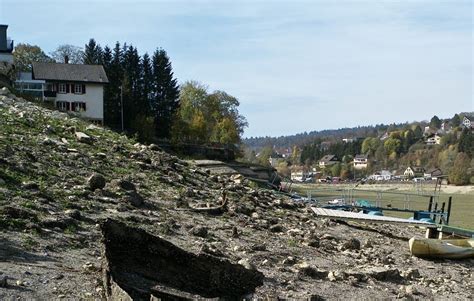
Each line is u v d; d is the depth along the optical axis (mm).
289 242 23312
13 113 34875
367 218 32594
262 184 72062
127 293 11797
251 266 18078
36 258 15328
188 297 12367
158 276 13180
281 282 18047
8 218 17203
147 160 31891
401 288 20359
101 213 20453
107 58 103562
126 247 13055
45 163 24969
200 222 23188
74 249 16672
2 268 14172
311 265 20203
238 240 21844
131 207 22234
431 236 32938
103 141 34312
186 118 127125
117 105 97375
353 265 22188
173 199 25734
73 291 13547
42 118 36375
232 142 124312
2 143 26109
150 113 101688
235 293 14094
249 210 27469
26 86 89312
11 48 86750
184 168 34375
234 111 145250
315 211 33594
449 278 23891
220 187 32094
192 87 134875
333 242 25594
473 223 65250
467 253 27562
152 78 103875
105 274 13055
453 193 150000
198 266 13727
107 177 26109
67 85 91062
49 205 19688
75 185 22938
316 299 17094
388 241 29922
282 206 32375
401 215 60000
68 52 123875
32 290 13227
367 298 18328
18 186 20719
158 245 13398
